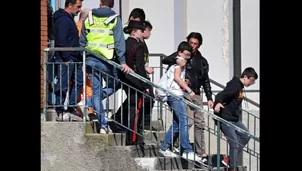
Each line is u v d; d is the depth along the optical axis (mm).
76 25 29922
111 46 27781
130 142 28391
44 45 29016
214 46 38906
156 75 38531
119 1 39125
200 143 30094
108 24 27781
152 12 39281
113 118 28312
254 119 35188
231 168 29266
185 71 30234
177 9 39250
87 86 28797
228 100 29688
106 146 26922
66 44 27875
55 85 28297
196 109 28562
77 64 28125
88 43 27797
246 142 30406
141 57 28234
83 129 27094
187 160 28078
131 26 28516
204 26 39031
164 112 34500
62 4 37000
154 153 28578
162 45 39219
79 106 27656
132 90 28047
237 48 38344
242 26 38594
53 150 27219
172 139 28484
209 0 39062
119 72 28266
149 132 29578
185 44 29000
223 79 38688
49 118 28125
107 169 26969
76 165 27125
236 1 38281
